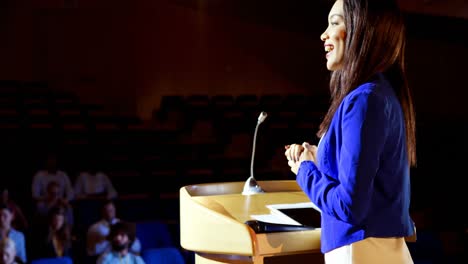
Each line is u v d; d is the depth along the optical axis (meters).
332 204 0.83
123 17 8.99
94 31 8.91
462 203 5.61
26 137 6.07
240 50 9.29
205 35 9.21
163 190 5.65
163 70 9.09
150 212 4.57
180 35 9.16
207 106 7.88
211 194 1.40
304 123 7.45
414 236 1.00
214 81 9.23
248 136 6.89
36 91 8.00
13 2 8.63
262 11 8.77
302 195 1.34
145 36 9.05
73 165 5.71
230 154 6.77
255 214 1.12
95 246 3.87
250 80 9.31
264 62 9.34
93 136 6.38
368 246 0.86
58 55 8.77
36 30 8.71
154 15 9.09
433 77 7.56
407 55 7.74
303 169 0.91
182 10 9.16
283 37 9.37
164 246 3.98
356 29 0.89
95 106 7.88
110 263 3.60
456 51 7.27
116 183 5.57
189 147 6.52
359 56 0.89
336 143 0.87
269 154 6.72
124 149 6.23
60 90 8.67
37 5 8.72
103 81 8.91
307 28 8.35
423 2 6.11
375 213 0.86
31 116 6.80
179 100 8.23
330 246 0.89
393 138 0.86
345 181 0.81
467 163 6.38
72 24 8.83
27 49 8.68
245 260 0.96
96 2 8.91
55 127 6.50
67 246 3.93
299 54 9.37
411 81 7.75
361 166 0.80
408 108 0.92
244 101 8.46
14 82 8.14
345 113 0.84
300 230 0.97
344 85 0.90
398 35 0.90
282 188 1.46
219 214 0.95
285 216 1.05
